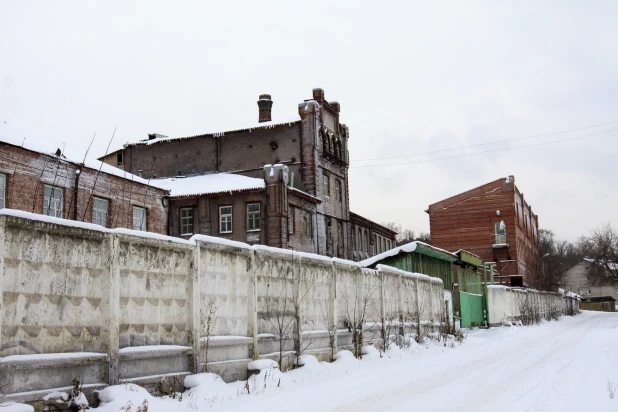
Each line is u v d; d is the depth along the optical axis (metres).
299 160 43.38
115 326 9.28
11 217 7.81
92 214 27.67
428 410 8.98
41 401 7.96
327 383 12.28
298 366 14.32
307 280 15.38
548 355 18.08
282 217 37.69
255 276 13.09
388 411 8.94
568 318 62.34
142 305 10.06
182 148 46.00
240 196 38.56
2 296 7.67
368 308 18.73
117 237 9.48
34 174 24.69
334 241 46.12
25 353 8.02
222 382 11.10
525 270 68.69
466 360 16.94
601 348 19.81
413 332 22.55
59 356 8.34
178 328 10.84
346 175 49.25
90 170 27.47
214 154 45.19
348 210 49.22
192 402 9.62
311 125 43.44
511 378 12.69
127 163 47.41
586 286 112.81
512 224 61.47
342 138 49.12
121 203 29.69
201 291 11.44
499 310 41.34
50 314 8.41
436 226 64.69
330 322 16.25
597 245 84.88
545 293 57.94
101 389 8.94
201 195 38.81
